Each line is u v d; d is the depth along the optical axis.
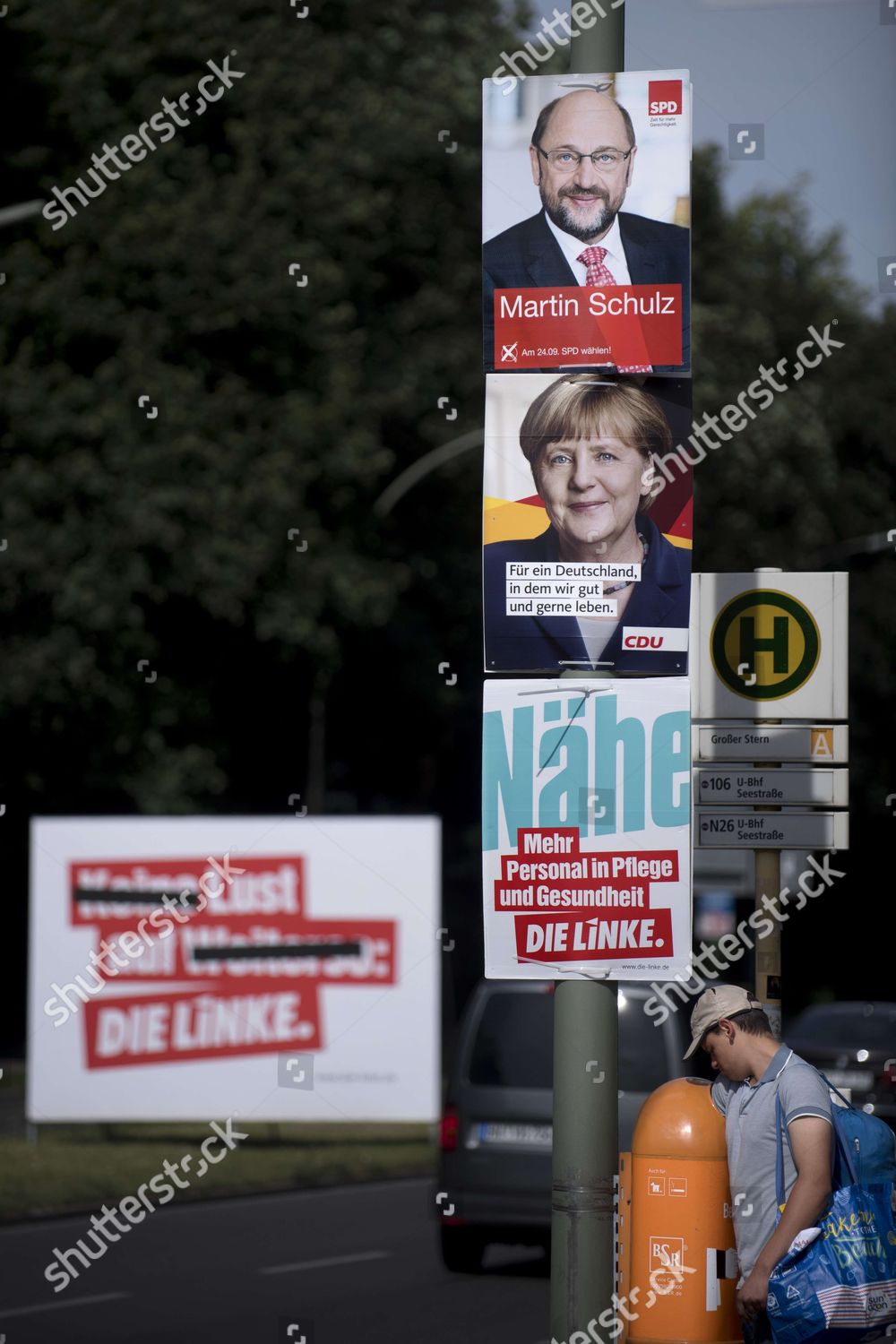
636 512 18.41
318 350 100.25
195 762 101.44
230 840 70.81
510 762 18.38
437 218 111.88
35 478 90.81
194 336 97.25
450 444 98.25
